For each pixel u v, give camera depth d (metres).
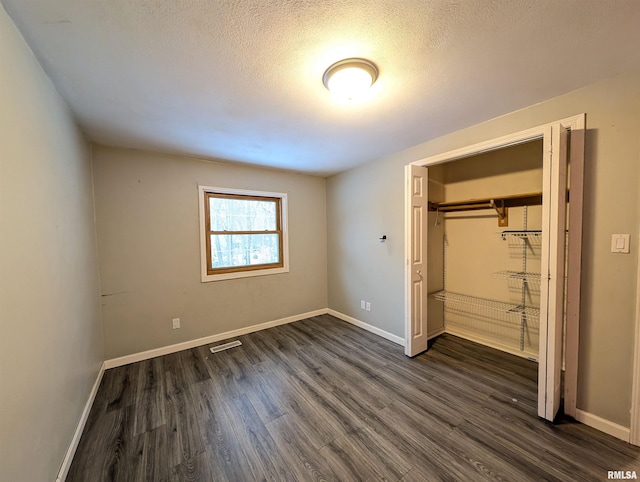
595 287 1.69
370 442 1.62
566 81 1.64
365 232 3.52
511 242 2.75
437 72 1.52
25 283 1.11
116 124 2.11
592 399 1.72
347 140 2.59
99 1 1.00
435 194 3.21
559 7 1.08
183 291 3.02
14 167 1.06
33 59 1.27
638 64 1.48
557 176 1.66
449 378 2.32
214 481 1.39
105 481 1.39
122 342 2.67
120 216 2.66
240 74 1.49
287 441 1.65
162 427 1.78
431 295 3.19
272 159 3.19
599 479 1.35
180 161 3.00
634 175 1.54
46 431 1.24
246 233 3.54
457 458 1.50
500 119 2.10
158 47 1.26
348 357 2.76
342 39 1.24
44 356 1.25
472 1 1.04
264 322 3.62
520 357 2.70
